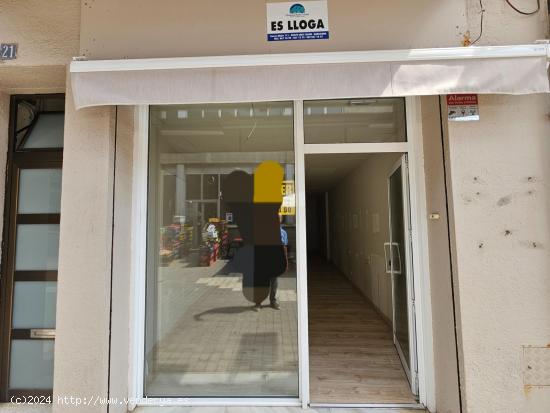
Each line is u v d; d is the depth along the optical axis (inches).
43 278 101.0
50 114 107.4
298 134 103.9
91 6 91.4
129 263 98.8
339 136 104.9
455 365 83.1
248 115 107.4
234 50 89.5
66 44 90.7
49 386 98.0
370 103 105.3
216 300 105.1
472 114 84.2
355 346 141.2
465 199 82.7
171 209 107.2
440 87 78.1
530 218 81.9
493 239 81.7
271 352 101.7
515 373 79.1
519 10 86.2
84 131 88.2
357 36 88.2
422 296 98.7
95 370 83.4
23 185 104.1
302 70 82.0
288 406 97.3
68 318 84.6
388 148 103.2
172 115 108.4
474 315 80.4
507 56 77.6
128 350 97.3
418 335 98.7
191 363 103.3
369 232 202.2
